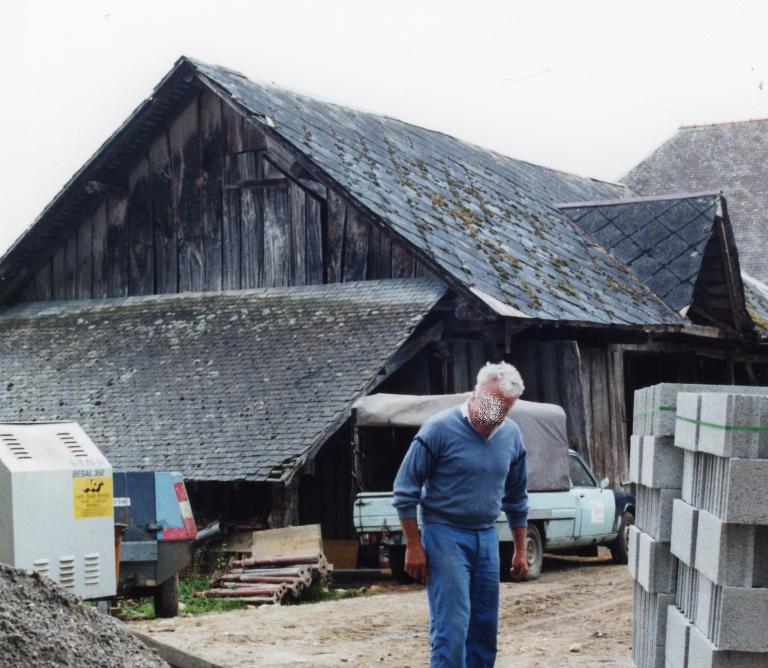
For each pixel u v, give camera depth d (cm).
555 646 1132
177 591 1400
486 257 2330
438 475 795
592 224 2898
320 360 2111
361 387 1992
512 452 813
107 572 1056
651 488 838
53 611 713
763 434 619
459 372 2216
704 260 2834
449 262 2195
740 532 624
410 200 2416
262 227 2472
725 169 5000
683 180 5025
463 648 780
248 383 2131
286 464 1878
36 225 2662
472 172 2906
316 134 2486
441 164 2806
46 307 2711
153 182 2612
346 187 2284
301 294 2364
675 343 2800
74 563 1034
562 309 2266
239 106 2403
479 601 806
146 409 2177
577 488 1842
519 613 1358
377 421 1850
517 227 2647
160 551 1358
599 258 2739
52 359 2469
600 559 2031
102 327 2534
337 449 2200
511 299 2169
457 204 2569
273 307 2358
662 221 2828
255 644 1160
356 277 2339
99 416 2205
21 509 999
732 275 2772
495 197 2786
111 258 2664
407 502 790
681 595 768
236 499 2027
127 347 2419
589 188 3638
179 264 2577
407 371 2202
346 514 2181
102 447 2095
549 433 1767
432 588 790
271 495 1997
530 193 3023
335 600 1605
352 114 2786
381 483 1856
